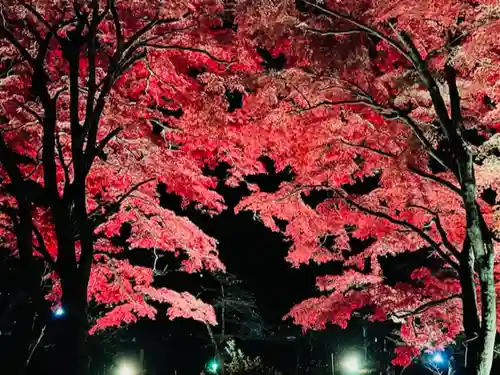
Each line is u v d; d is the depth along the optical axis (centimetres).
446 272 1170
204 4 948
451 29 759
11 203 962
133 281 1362
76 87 672
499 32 670
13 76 891
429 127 941
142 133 1004
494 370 1639
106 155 979
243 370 2059
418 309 825
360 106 932
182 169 1042
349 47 854
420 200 977
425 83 778
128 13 946
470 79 827
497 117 832
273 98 915
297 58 943
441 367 1795
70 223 616
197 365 2488
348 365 2302
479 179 834
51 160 633
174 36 962
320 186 1013
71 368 553
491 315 694
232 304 2508
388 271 1556
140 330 2628
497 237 815
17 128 903
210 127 955
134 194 1062
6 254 981
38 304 600
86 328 580
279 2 805
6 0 819
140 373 2217
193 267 1266
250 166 1134
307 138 946
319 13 864
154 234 1137
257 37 909
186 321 2723
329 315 1152
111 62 745
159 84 1023
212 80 948
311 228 1113
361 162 1070
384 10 738
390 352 2284
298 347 2491
